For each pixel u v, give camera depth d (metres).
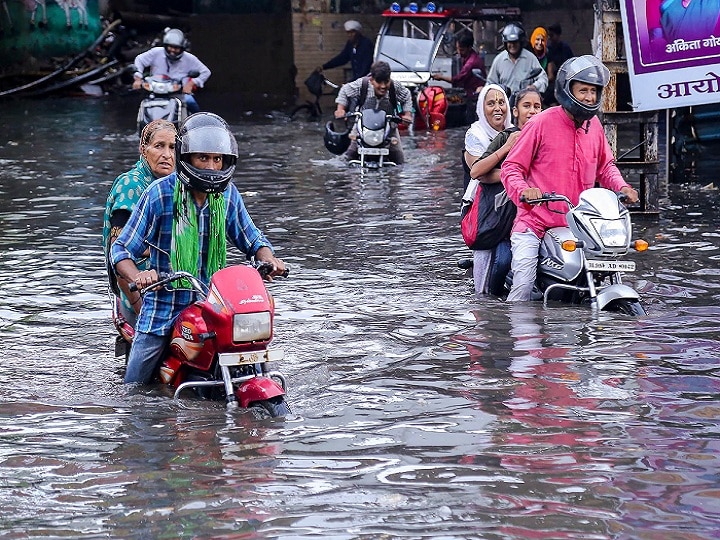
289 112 39.53
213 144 8.24
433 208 18.42
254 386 8.03
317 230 16.47
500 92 12.84
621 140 28.23
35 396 8.63
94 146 28.89
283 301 11.93
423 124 32.66
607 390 8.36
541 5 47.47
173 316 8.72
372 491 6.33
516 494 6.25
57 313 11.55
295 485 6.46
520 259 11.68
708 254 13.83
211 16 47.81
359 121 24.34
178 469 6.79
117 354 9.72
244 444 7.27
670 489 6.30
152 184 8.61
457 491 6.31
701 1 16.08
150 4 52.41
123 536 5.77
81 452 7.19
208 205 8.62
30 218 17.66
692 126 19.88
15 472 6.81
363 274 13.33
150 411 8.12
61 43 48.50
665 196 18.72
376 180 22.28
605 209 11.05
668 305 11.31
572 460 6.81
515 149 11.56
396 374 9.03
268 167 24.61
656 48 16.20
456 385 8.62
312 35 45.41
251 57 46.75
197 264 8.68
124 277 8.43
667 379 8.61
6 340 10.52
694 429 7.39
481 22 37.97
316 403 8.24
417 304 11.71
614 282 11.64
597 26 16.81
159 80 27.59
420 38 36.03
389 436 7.38
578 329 10.34
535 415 7.77
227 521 5.93
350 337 10.36
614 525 5.79
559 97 11.50
